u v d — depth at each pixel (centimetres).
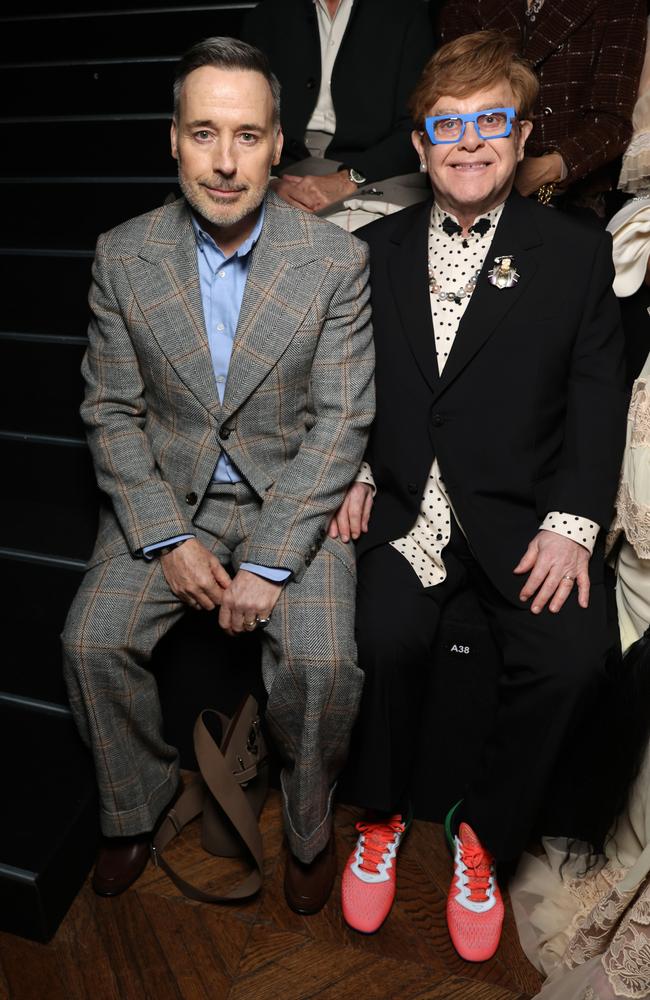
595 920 151
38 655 204
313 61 230
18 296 243
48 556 210
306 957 171
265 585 172
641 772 169
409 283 179
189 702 204
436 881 188
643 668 166
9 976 167
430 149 171
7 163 277
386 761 174
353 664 166
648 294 204
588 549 171
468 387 175
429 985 166
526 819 170
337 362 174
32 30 283
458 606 189
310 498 172
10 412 235
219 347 176
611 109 205
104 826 181
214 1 272
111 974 167
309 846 172
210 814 188
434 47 230
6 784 187
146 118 260
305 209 223
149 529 175
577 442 172
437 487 183
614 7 206
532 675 165
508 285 171
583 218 222
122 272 172
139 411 184
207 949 172
